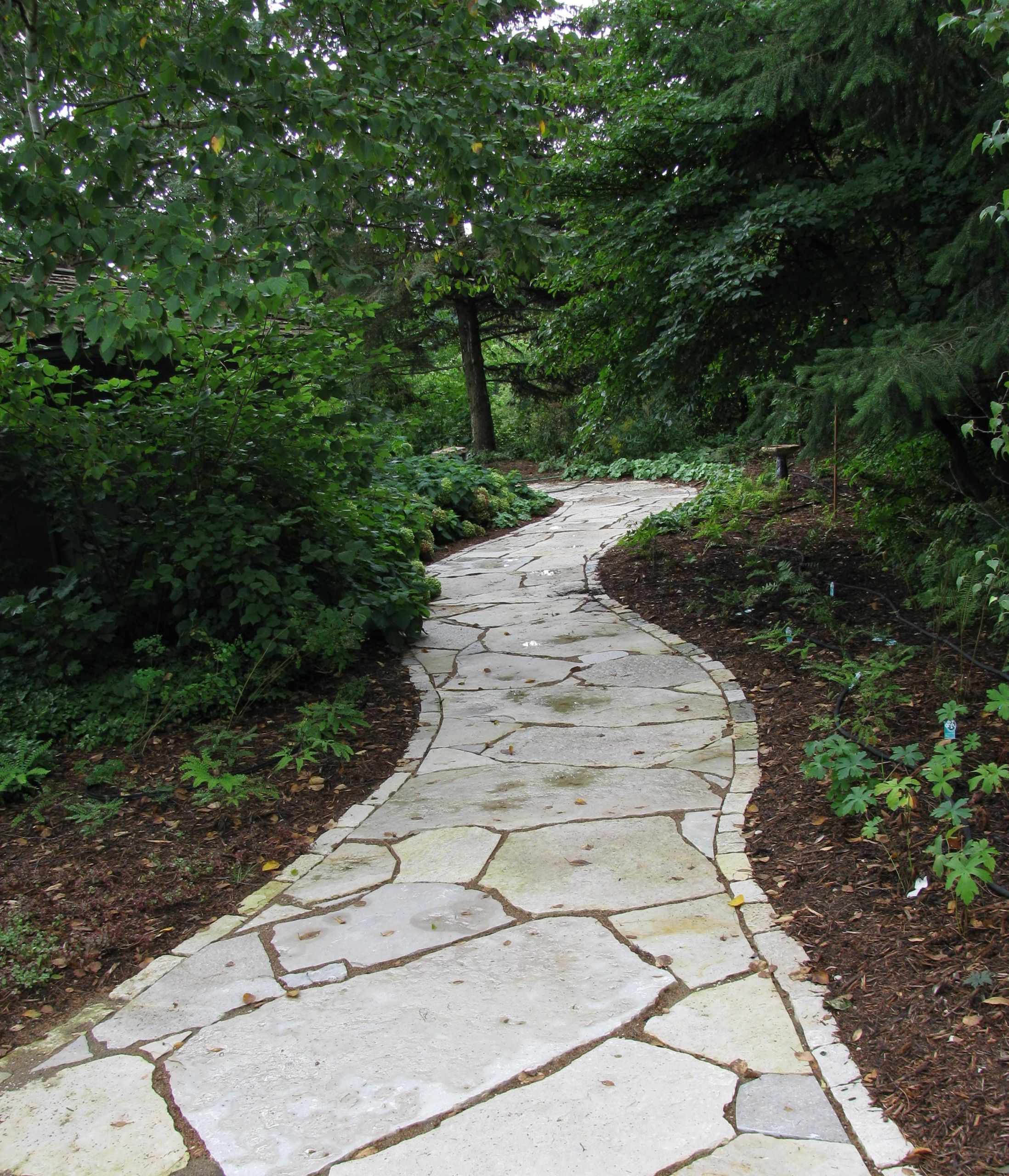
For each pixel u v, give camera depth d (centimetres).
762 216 617
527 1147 209
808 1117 212
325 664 582
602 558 964
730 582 770
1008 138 394
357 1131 219
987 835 321
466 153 492
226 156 492
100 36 410
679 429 1734
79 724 499
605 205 732
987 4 453
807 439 549
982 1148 197
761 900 307
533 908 314
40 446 540
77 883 347
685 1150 205
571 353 849
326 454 589
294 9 496
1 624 534
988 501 603
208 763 426
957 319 517
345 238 525
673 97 679
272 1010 269
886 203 598
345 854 368
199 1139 220
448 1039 249
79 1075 247
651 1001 259
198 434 570
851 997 252
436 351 2302
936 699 450
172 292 379
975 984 245
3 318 410
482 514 1274
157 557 571
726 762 427
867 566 734
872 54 525
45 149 396
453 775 441
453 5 500
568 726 495
